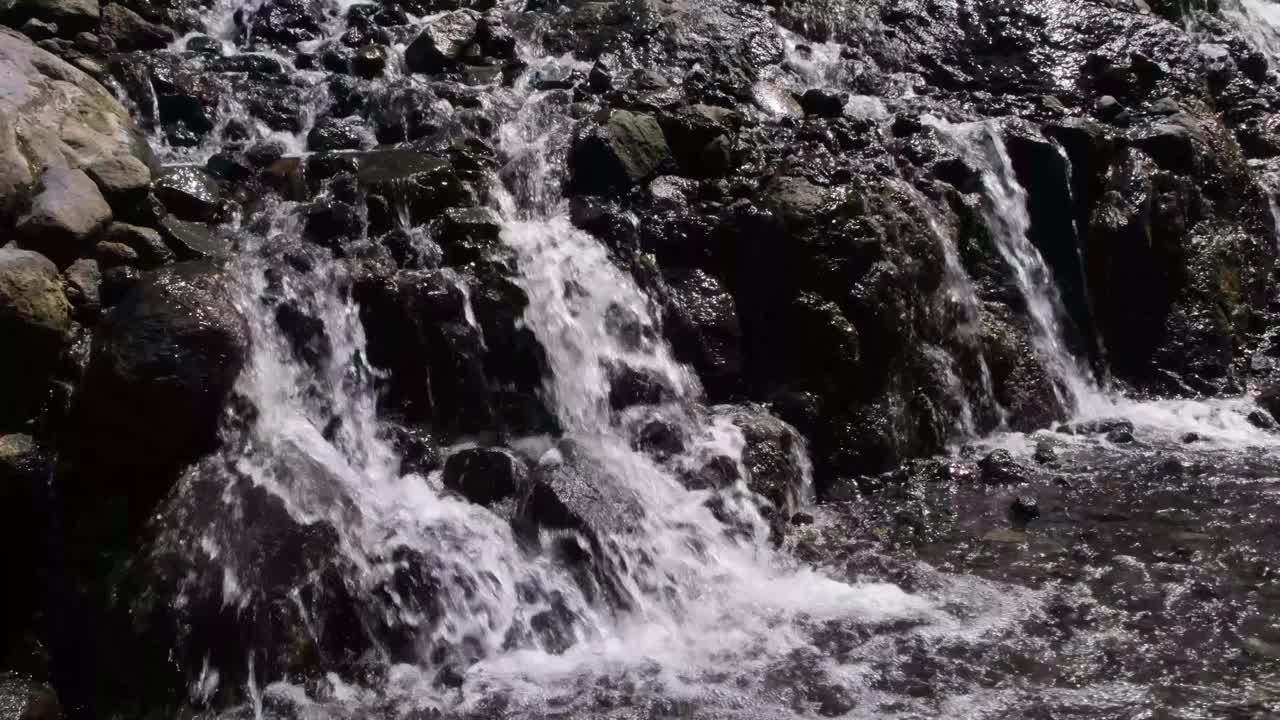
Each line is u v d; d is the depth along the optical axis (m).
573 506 5.86
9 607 5.34
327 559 5.46
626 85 8.39
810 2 10.43
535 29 9.34
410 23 9.25
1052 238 8.81
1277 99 11.09
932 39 10.55
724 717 4.97
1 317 5.24
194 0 8.88
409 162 7.15
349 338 6.36
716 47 9.41
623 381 6.83
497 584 5.70
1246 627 5.55
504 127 7.85
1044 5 10.84
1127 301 8.98
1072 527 6.61
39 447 5.39
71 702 5.20
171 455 5.53
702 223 7.40
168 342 5.54
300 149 7.61
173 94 7.57
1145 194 8.93
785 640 5.55
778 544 6.41
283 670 5.24
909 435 7.45
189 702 5.13
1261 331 9.33
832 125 8.34
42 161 6.08
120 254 5.96
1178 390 8.77
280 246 6.41
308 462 5.74
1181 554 6.25
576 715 5.01
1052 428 8.17
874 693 5.12
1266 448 7.74
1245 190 9.72
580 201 7.36
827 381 7.15
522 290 6.71
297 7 8.96
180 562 5.29
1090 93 10.03
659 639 5.61
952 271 8.02
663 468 6.48
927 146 8.66
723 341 7.16
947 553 6.36
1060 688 5.12
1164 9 12.58
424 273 6.61
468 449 6.20
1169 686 5.10
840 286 7.22
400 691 5.25
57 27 7.77
